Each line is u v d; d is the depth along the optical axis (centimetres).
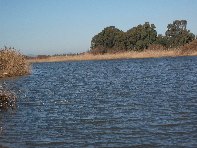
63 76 4875
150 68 5631
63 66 7888
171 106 2041
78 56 10081
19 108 2138
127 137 1416
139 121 1684
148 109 1981
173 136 1401
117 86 3262
